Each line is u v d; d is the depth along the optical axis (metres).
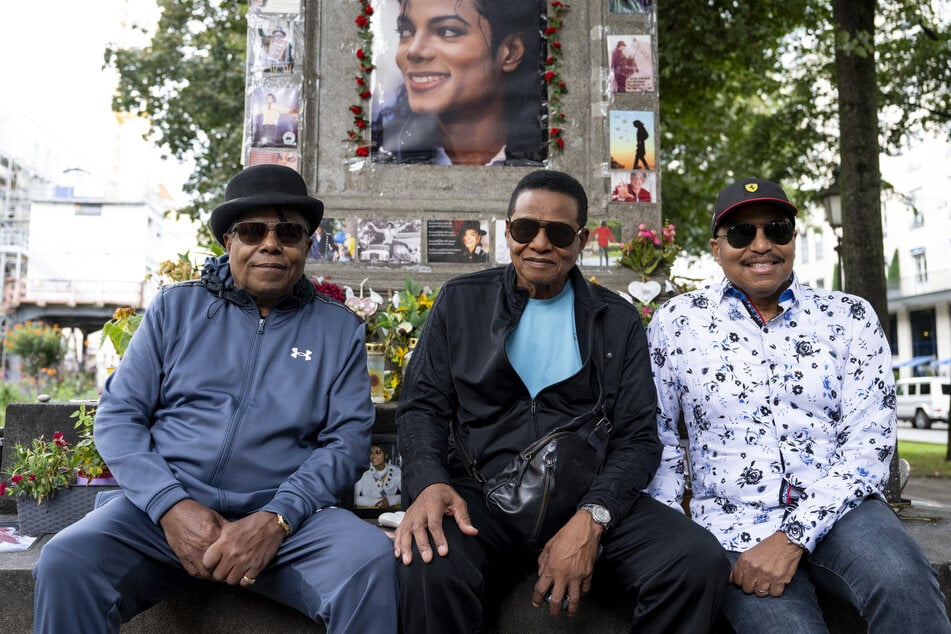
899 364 30.28
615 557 2.33
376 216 5.19
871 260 8.66
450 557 2.14
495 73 5.41
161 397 2.54
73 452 3.29
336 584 2.19
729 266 2.62
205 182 13.48
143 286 30.16
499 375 2.47
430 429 2.50
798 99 12.70
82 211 32.16
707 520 2.57
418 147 5.34
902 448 15.27
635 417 2.53
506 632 2.52
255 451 2.45
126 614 2.26
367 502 3.51
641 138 5.39
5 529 3.28
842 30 8.33
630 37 5.46
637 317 2.64
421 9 5.39
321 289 3.82
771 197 2.55
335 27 5.38
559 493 2.29
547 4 5.48
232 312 2.60
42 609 2.11
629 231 5.29
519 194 2.59
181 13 13.24
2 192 35.41
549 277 2.55
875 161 8.75
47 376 20.50
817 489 2.38
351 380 2.61
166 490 2.25
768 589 2.26
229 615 2.50
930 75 11.27
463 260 5.20
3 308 28.09
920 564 2.17
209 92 12.48
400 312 3.94
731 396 2.57
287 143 5.23
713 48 10.62
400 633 2.26
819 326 2.61
